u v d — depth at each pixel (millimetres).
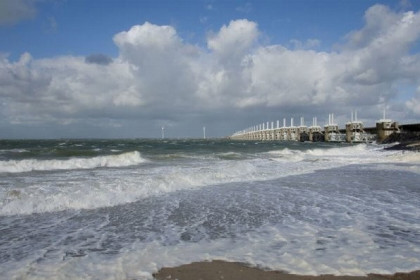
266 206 10562
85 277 5152
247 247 6605
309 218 8984
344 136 144875
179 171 18078
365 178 17719
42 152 32250
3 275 5223
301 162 28922
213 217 9148
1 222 8398
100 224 8359
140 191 12508
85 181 14227
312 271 5355
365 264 5633
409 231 7621
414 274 5234
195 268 5516
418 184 15453
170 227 8148
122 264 5699
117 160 24422
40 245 6734
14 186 12617
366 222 8453
